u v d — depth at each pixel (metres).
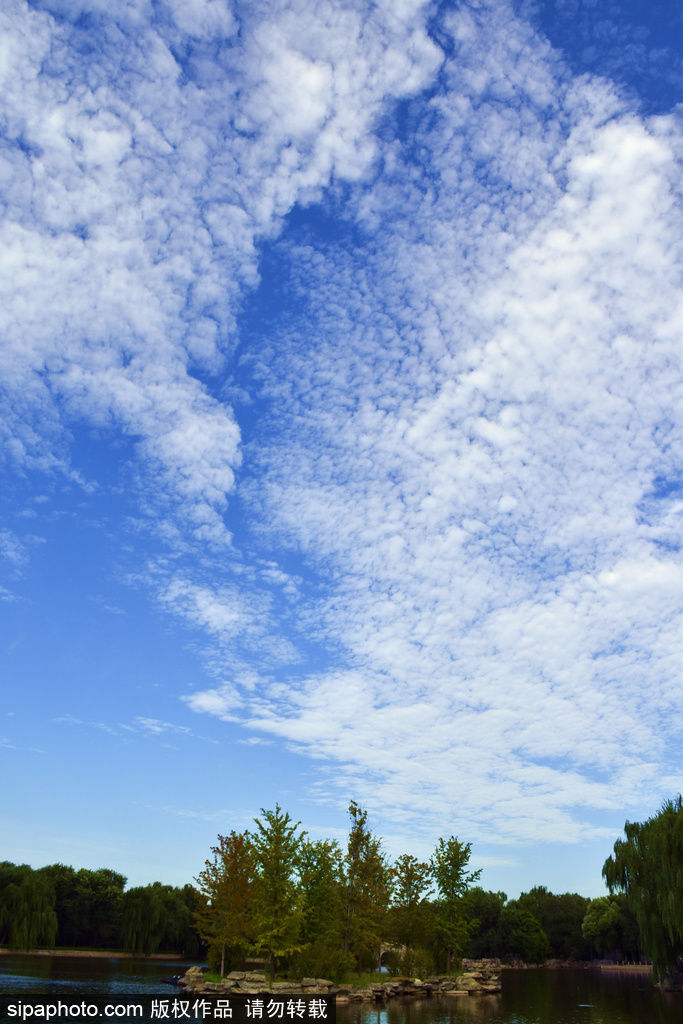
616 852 68.69
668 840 61.12
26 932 106.31
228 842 64.12
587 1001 63.50
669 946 62.62
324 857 72.62
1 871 117.62
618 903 153.00
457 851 88.75
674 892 59.19
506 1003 61.16
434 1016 49.53
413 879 86.12
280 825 61.62
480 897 158.38
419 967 78.12
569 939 163.12
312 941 66.75
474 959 148.62
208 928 63.59
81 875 133.12
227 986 55.59
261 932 59.50
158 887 136.12
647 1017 49.47
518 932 150.50
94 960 106.38
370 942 72.06
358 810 74.50
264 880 60.03
